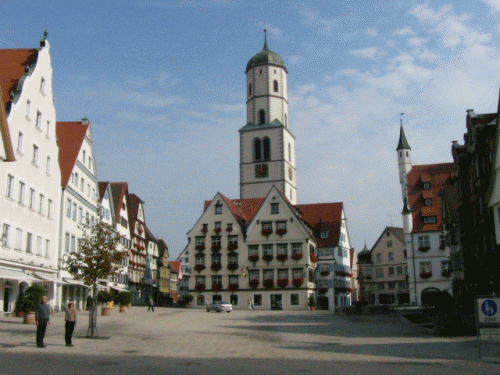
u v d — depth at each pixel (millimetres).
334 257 88125
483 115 42250
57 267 50094
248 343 24109
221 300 81688
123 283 81938
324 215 94312
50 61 48594
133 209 92938
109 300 51531
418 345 22828
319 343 24250
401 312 49062
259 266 81375
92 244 26188
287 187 104062
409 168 89312
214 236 84125
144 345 22594
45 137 47406
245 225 86062
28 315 32375
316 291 87062
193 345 22938
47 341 22828
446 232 59844
